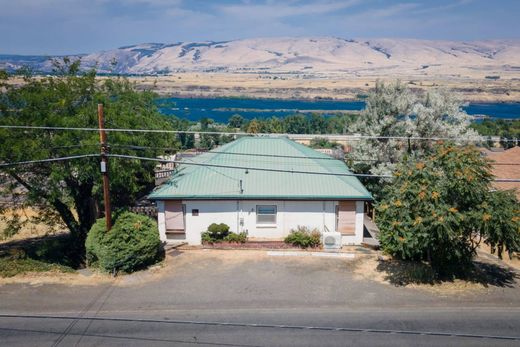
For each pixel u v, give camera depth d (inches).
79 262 1020.5
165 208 993.5
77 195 1034.7
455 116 1216.8
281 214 1001.5
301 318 670.5
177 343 599.5
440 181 753.6
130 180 959.0
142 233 852.0
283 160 1097.4
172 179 1039.6
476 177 742.5
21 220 1337.4
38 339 606.2
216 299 733.9
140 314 681.6
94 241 840.9
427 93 1261.1
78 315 676.1
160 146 1034.7
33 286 771.4
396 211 756.0
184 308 702.5
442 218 701.9
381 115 1279.5
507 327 645.3
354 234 1003.9
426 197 732.0
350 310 698.2
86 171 885.2
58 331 628.4
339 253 941.2
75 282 793.6
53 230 1127.0
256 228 1007.0
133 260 834.2
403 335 622.5
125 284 790.5
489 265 911.0
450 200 759.7
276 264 885.8
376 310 698.2
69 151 868.6
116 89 1048.2
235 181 1015.0
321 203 995.9
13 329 631.8
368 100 1316.4
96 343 598.2
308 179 1026.1
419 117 1198.9
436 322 658.8
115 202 1153.4
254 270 855.7
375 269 861.8
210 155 1128.2
